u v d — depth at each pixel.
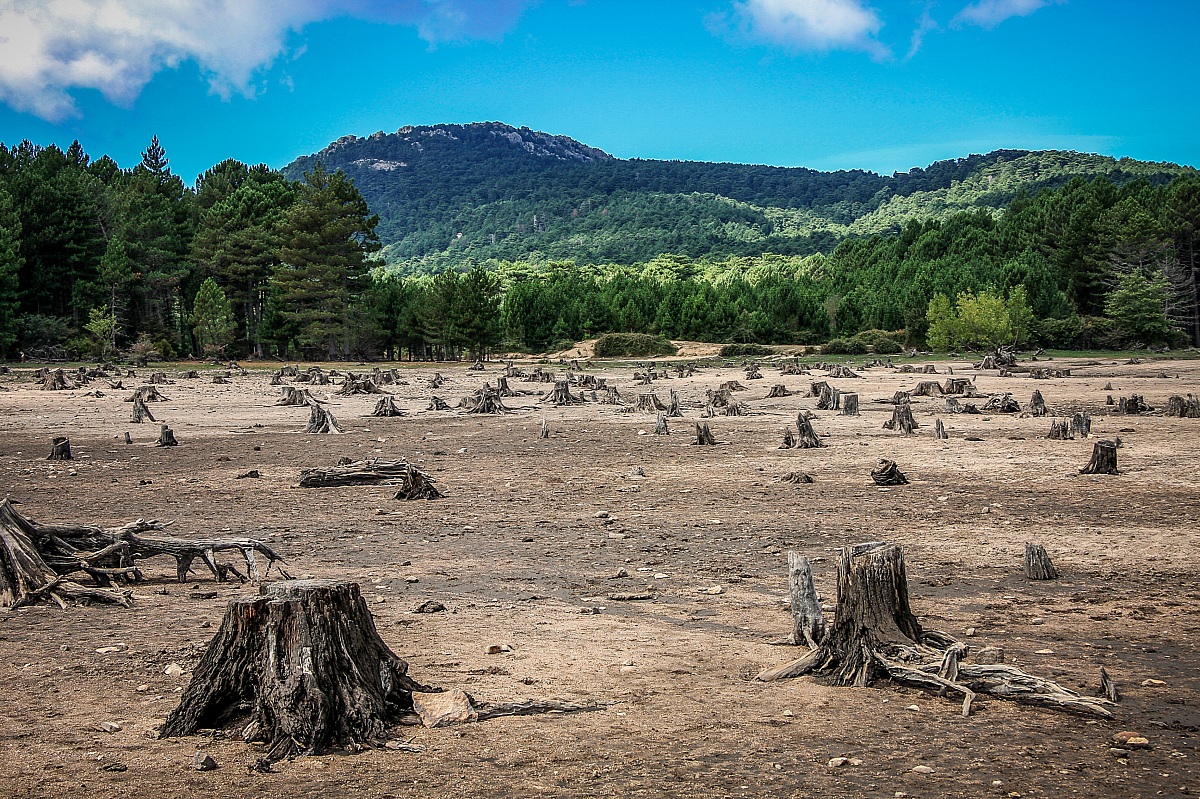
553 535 15.30
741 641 9.27
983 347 102.56
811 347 110.31
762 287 160.38
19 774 6.08
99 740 6.70
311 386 57.91
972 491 19.02
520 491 20.00
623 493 19.58
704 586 11.80
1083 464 22.34
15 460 25.28
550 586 11.81
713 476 21.83
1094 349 102.94
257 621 6.96
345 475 20.70
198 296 93.44
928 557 13.32
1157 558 12.98
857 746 6.57
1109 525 15.37
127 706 7.37
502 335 116.12
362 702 6.77
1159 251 108.12
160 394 49.25
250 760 6.36
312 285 95.19
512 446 28.36
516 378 69.88
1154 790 5.84
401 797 5.75
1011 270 116.44
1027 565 12.05
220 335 93.50
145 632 9.53
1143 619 10.02
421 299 106.38
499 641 9.18
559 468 23.58
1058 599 10.92
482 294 99.81
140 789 5.87
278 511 17.59
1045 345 103.88
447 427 34.59
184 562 12.07
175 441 28.91
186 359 96.19
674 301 128.38
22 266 87.38
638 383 62.34
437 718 7.00
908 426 30.23
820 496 18.81
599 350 110.94
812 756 6.38
